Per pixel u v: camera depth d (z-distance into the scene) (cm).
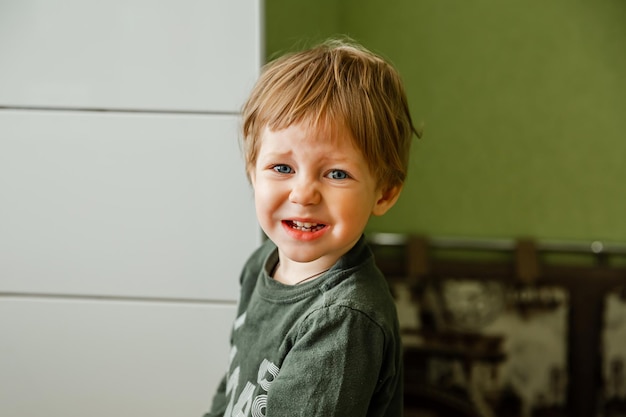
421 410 171
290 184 66
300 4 129
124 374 110
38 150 104
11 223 106
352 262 70
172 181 105
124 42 101
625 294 167
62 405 110
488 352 170
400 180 74
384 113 68
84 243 107
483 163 174
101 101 103
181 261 107
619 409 168
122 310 108
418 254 171
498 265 172
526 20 167
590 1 165
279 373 64
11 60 102
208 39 100
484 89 171
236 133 103
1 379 110
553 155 173
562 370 169
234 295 107
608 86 168
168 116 103
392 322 71
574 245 173
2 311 108
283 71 70
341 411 61
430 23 169
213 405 90
